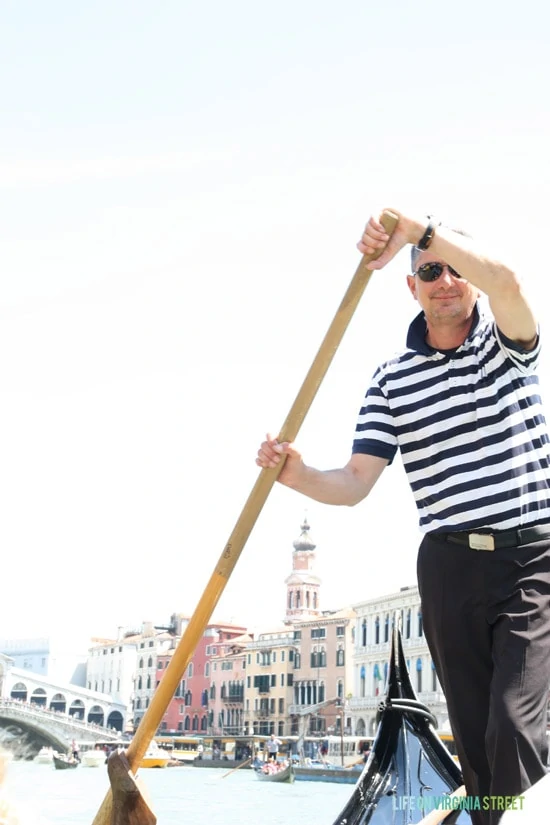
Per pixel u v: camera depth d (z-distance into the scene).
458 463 2.49
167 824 20.22
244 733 74.00
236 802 28.66
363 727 62.06
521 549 2.40
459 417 2.50
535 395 2.49
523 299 2.32
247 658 75.75
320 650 69.00
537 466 2.45
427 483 2.55
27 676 84.06
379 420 2.64
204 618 2.47
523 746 2.17
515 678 2.25
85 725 62.94
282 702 71.12
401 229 2.32
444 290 2.51
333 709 66.44
